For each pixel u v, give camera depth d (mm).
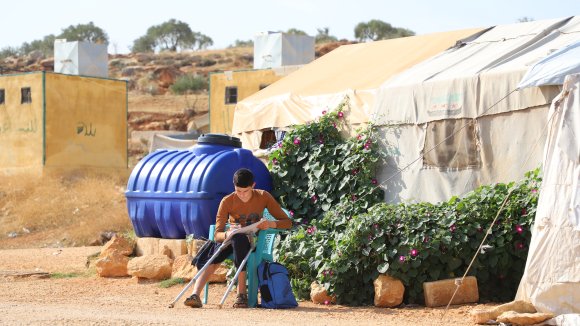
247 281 12070
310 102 17781
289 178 15695
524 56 14273
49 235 27859
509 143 13367
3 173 36188
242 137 19766
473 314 10164
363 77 17594
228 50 118062
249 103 19875
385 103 15297
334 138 15938
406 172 14805
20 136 35781
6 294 13383
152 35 141625
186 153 16516
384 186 15141
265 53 42719
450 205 12555
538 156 12945
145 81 89562
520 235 12125
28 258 19906
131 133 61875
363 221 12156
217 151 15992
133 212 16781
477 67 14344
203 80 88062
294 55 42625
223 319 9766
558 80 11992
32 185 32812
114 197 31688
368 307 11875
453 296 10898
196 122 56812
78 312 10109
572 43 12961
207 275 11492
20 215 29484
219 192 15195
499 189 12508
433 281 11852
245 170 11492
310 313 10977
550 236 10328
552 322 9812
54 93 35344
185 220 15531
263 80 38438
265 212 12047
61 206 30266
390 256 11891
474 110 13836
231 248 11617
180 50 139500
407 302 12039
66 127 35656
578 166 10234
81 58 44438
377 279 11922
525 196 12172
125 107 37969
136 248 16859
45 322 8789
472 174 13875
